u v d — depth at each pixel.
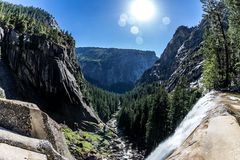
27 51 135.50
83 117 140.88
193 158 11.23
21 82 131.25
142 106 123.19
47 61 139.62
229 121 13.82
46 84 137.12
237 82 61.09
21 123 22.34
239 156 10.45
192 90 123.19
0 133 18.20
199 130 13.69
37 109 23.34
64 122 127.62
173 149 16.89
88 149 88.75
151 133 89.56
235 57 62.47
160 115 88.19
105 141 114.00
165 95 91.31
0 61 130.25
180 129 21.95
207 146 11.79
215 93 28.67
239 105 19.72
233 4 57.12
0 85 121.88
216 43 62.88
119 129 155.50
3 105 22.59
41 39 141.25
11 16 151.12
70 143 87.12
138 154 95.12
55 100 137.75
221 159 10.62
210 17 61.41
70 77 153.00
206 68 71.38
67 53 177.38
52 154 18.25
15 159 15.06
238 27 58.06
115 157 87.75
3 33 135.88
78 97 147.38
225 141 11.70
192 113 24.58
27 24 154.75
